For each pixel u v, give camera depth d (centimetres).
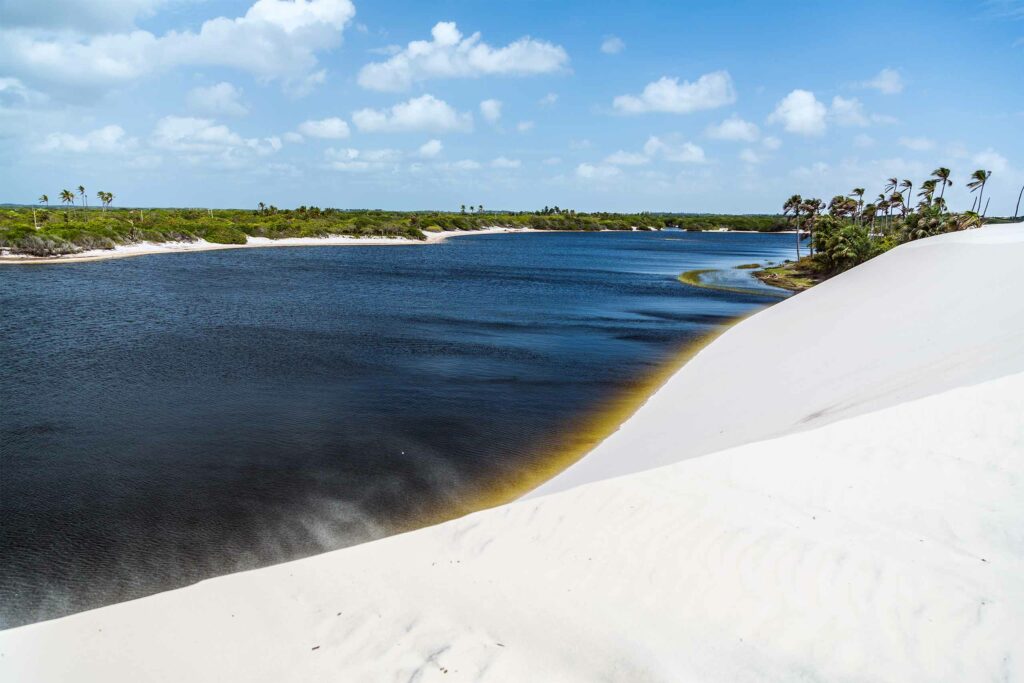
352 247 11581
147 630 760
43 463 1502
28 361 2486
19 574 1045
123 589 1005
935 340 1683
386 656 689
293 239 11631
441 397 2098
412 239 13712
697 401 1869
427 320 3725
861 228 6594
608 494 989
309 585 848
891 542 769
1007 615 632
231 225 11600
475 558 882
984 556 723
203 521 1233
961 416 1013
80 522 1223
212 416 1862
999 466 879
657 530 872
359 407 1975
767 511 871
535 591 788
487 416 1903
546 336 3288
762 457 1024
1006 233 2766
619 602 747
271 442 1661
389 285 5631
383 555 916
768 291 5688
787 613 687
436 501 1326
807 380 1725
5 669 691
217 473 1461
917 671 592
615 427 1805
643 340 3216
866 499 866
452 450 1617
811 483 926
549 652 675
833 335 2159
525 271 7450
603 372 2491
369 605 792
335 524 1225
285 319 3628
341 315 3834
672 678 620
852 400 1370
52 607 955
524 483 1412
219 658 702
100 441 1648
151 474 1450
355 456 1573
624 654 661
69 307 3875
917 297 2233
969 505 814
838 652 627
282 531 1197
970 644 609
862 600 686
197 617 785
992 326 1596
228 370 2397
